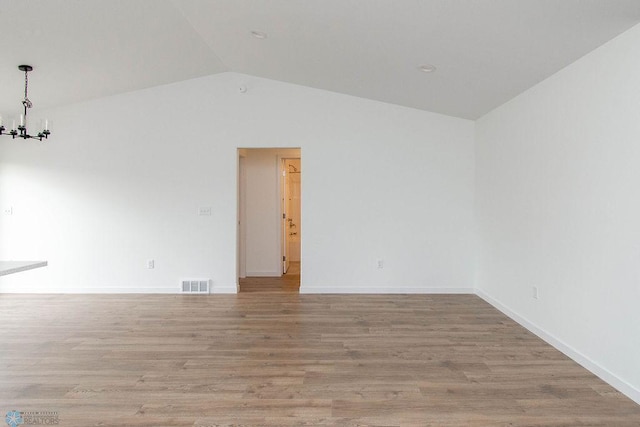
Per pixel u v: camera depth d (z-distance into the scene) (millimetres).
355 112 5039
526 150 3695
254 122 5043
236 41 3846
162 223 5031
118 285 5035
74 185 4992
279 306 4453
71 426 2064
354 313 4176
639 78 2309
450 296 4906
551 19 2434
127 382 2564
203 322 3854
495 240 4398
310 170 5059
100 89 4727
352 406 2281
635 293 2336
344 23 3059
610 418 2160
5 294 4953
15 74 4035
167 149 5020
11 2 2920
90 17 3250
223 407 2264
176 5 3217
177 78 4887
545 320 3357
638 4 2131
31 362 2871
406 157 5043
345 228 5070
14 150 4973
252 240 6438
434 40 3055
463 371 2750
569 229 3006
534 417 2168
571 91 2988
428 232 5055
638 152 2312
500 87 3725
